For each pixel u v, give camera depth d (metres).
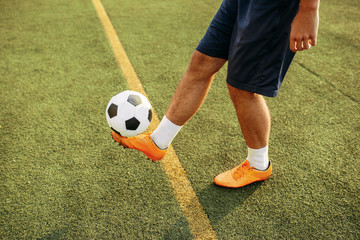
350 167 1.70
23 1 4.67
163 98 2.35
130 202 1.50
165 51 3.10
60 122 2.05
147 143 1.46
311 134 1.96
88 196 1.52
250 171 1.54
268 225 1.39
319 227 1.38
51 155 1.77
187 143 1.89
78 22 3.84
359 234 1.34
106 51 3.08
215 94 2.40
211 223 1.40
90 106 2.23
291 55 1.19
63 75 2.64
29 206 1.47
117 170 1.67
